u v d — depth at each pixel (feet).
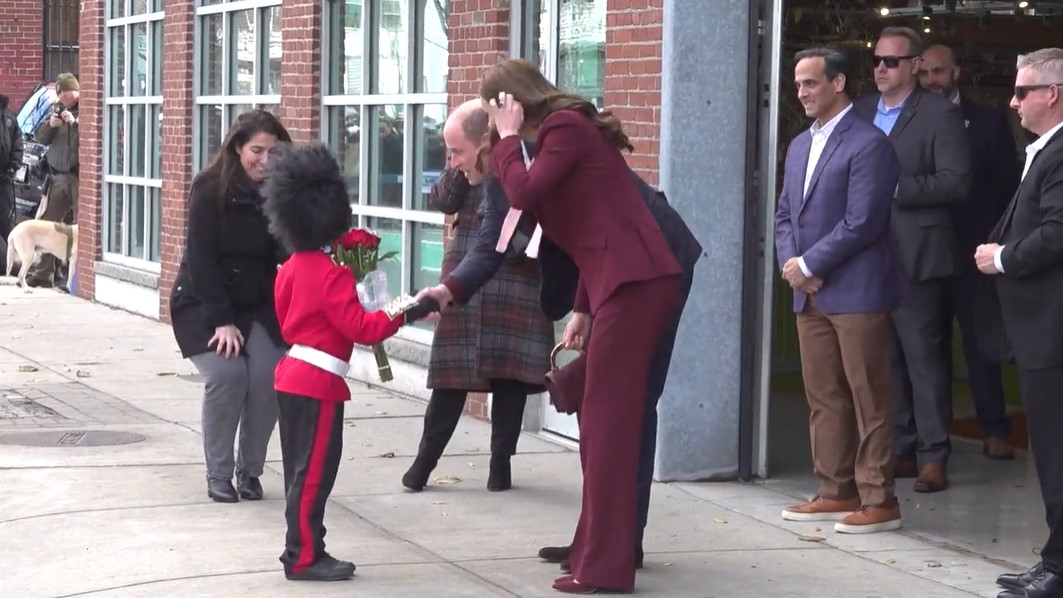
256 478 25.20
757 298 27.04
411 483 25.90
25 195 67.62
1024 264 18.78
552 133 18.56
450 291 20.40
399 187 36.73
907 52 25.88
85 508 24.49
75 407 34.14
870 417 23.29
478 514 24.32
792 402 36.04
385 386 37.01
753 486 26.76
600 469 19.34
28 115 70.49
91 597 19.56
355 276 22.09
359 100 38.19
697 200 26.30
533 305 25.07
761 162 26.81
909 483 27.43
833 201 23.03
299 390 19.95
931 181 25.57
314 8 39.45
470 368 25.08
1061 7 37.14
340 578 20.27
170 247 48.73
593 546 19.57
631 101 26.99
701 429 26.89
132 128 53.42
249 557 21.49
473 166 21.84
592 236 18.84
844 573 21.08
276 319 24.81
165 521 23.66
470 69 32.45
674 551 22.17
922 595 20.03
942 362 26.68
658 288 18.84
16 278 61.82
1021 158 35.09
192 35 47.37
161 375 39.09
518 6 31.53
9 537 22.70
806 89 23.15
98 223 55.62
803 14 36.24
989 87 39.32
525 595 19.67
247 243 24.22
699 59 26.09
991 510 25.23
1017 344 19.16
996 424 29.66
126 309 52.95
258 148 24.00
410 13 35.86
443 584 20.18
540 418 31.32
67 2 87.76
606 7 27.73
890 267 23.00
